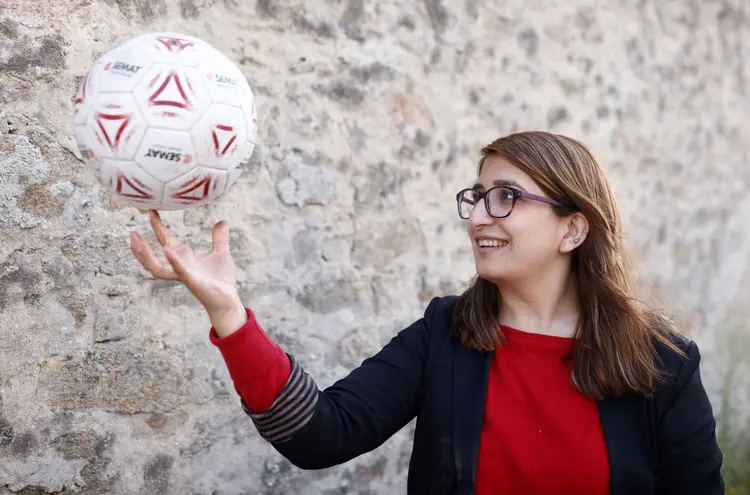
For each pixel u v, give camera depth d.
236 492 2.81
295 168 3.00
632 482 1.67
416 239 3.39
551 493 1.66
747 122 4.67
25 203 2.30
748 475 4.21
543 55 3.81
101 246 2.47
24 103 2.29
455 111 3.50
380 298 3.28
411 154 3.37
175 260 1.42
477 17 3.56
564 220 1.79
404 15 3.31
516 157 1.73
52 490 2.36
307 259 3.05
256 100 2.89
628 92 4.16
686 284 4.45
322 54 3.07
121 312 2.52
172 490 2.65
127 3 2.54
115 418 2.52
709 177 4.54
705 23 4.47
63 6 2.37
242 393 1.54
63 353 2.38
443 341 1.85
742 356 4.62
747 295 4.67
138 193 1.38
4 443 2.26
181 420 2.68
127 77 1.33
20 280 2.29
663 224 4.35
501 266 1.75
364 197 3.22
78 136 1.38
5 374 2.26
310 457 1.62
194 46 1.41
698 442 1.74
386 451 3.28
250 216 2.88
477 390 1.75
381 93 3.26
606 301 1.77
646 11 4.21
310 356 3.06
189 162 1.36
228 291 1.47
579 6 3.93
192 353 2.70
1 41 2.24
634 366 1.71
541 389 1.73
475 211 1.77
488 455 1.70
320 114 3.07
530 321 1.85
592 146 4.03
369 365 1.85
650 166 4.28
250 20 2.86
